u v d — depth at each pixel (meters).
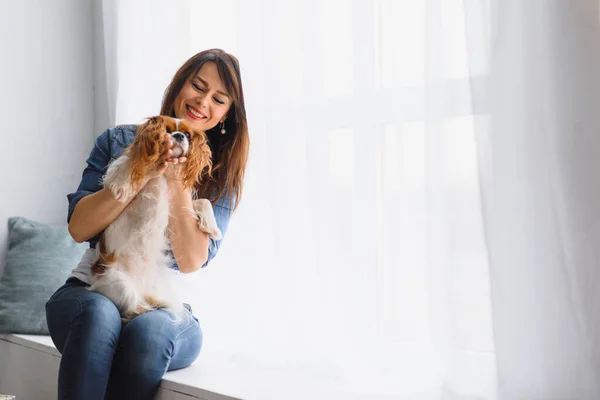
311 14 2.20
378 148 2.08
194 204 2.05
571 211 1.65
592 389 1.61
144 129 1.83
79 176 3.28
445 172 1.84
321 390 1.90
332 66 2.20
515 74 1.70
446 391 1.78
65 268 2.83
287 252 2.24
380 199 2.08
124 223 1.93
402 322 2.05
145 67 2.87
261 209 2.41
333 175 2.17
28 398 2.58
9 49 3.06
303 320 2.20
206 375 2.03
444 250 1.84
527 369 1.66
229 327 2.51
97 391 1.76
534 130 1.68
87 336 1.76
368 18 2.11
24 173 3.10
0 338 2.76
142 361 1.85
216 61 2.18
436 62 1.86
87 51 3.32
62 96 3.23
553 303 1.65
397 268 2.05
